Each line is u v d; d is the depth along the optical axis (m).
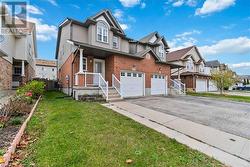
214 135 5.49
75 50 13.97
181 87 23.52
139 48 22.31
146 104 11.16
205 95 21.22
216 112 9.26
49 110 8.16
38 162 3.33
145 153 3.86
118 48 19.09
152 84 18.73
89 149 3.91
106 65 16.03
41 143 4.20
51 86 22.81
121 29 19.66
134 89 16.66
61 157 3.49
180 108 10.10
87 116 7.01
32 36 23.83
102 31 17.06
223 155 4.09
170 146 4.39
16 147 3.95
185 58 31.55
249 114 8.88
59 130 5.15
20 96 7.97
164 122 6.82
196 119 7.48
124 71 15.71
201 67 35.31
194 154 4.01
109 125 5.91
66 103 10.31
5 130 4.85
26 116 6.58
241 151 4.34
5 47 14.23
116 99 13.04
